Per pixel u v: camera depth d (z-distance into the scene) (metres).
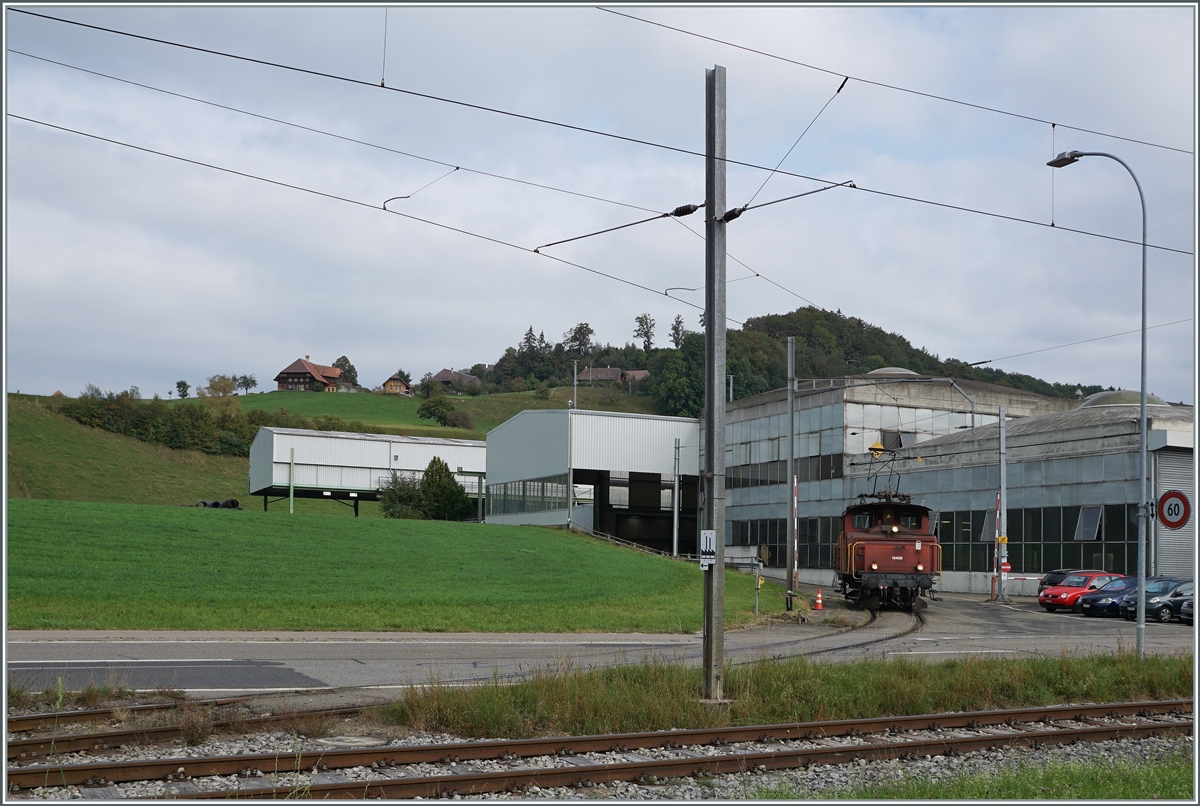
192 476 117.31
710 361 15.88
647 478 79.81
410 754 10.31
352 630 25.67
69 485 101.19
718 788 9.83
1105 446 44.41
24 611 24.53
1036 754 11.90
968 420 66.69
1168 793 9.52
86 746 10.27
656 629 28.78
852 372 148.00
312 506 114.88
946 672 16.77
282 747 10.70
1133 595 35.38
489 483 87.00
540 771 9.77
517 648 22.33
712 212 16.14
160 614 25.86
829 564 61.69
